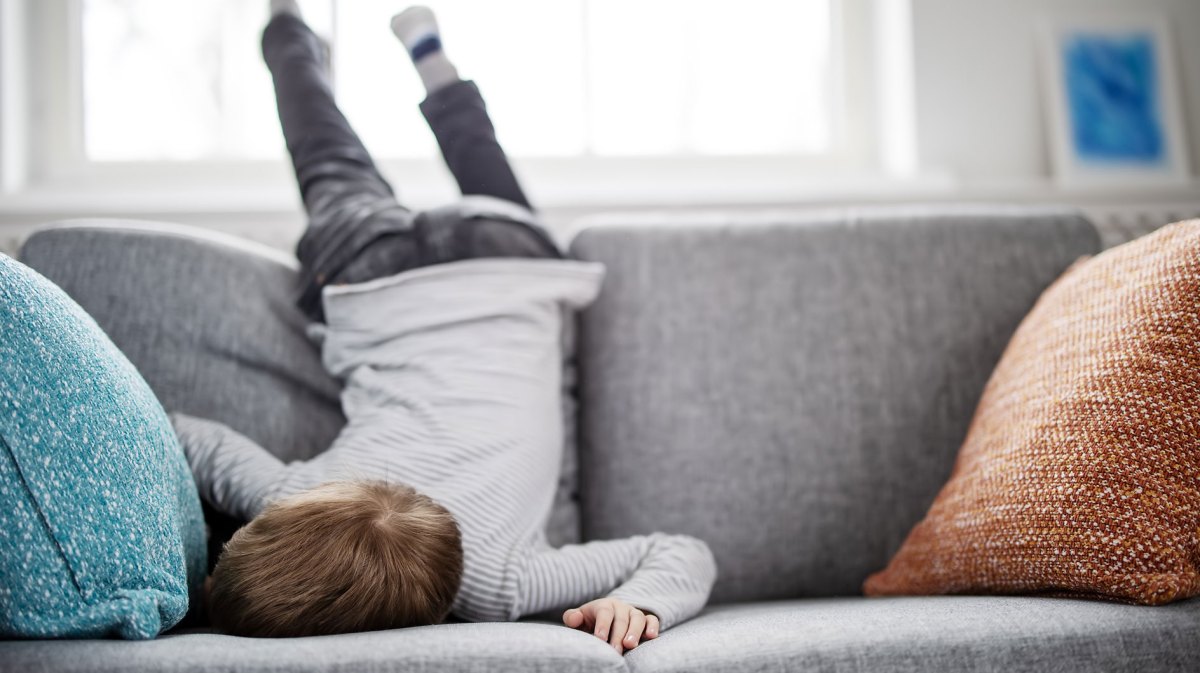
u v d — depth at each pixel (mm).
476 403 1168
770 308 1324
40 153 1945
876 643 743
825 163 2057
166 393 1151
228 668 656
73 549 711
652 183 1991
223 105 1996
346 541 810
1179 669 741
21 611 701
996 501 952
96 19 1984
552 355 1286
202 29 2002
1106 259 1072
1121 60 1984
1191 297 894
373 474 1060
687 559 1058
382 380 1202
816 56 2080
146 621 716
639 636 864
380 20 2023
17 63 1908
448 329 1242
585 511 1299
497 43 2047
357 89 2018
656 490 1261
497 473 1101
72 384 746
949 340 1309
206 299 1211
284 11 1550
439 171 1993
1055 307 1101
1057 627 759
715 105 2072
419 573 833
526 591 1013
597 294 1343
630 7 2068
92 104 1979
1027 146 1970
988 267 1339
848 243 1359
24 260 1188
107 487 739
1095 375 927
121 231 1226
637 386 1299
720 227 1389
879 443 1273
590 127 2053
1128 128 1958
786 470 1264
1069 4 1996
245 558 812
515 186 1461
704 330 1316
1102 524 847
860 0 2070
